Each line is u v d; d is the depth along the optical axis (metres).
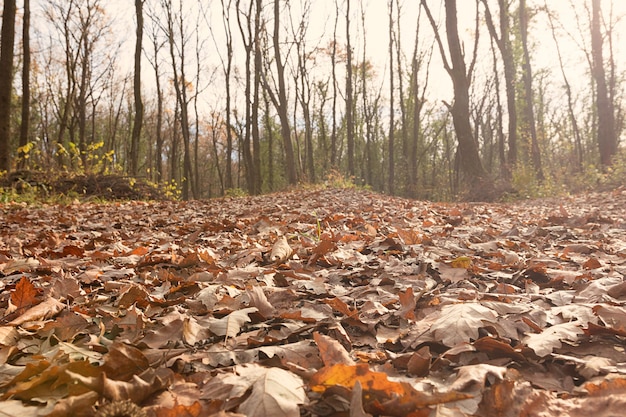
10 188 10.78
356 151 46.97
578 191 15.50
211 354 1.46
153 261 3.10
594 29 18.02
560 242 3.73
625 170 14.41
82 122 27.17
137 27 17.20
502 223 5.44
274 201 10.13
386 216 6.05
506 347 1.37
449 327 1.52
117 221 6.19
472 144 16.36
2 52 11.89
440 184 31.88
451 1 16.19
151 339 1.55
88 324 1.75
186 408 1.03
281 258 3.01
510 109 19.39
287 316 1.79
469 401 1.07
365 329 1.72
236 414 1.01
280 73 20.66
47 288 2.21
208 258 2.96
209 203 10.49
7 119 11.98
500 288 2.27
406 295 1.92
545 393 1.08
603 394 1.05
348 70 27.16
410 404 0.99
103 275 2.70
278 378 1.15
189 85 31.08
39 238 4.35
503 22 19.34
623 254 3.00
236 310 1.86
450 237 4.04
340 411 1.06
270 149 37.38
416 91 30.11
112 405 0.95
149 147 46.06
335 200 9.60
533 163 19.55
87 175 12.54
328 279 2.57
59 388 1.18
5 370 1.34
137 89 17.25
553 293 2.09
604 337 1.47
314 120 42.69
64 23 25.64
